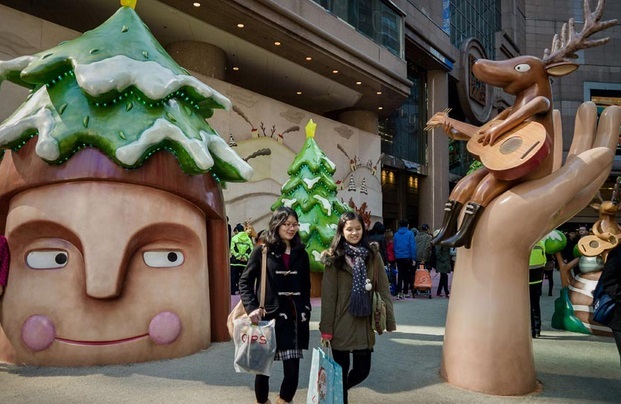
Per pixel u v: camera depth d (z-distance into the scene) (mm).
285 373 3252
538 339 6465
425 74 30203
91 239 4414
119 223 4500
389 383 4297
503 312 4051
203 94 5211
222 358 4871
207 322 5363
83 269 4512
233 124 16203
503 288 4078
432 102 29828
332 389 2822
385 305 3307
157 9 14000
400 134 28562
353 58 18625
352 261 3303
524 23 44094
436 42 27297
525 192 4012
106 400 3637
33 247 4594
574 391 4145
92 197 4480
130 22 5223
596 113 4559
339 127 21219
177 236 4902
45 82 4785
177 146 4734
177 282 4910
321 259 3336
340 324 3248
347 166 21562
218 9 14055
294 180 10039
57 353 4469
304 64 18375
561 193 3977
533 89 4273
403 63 22047
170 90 4707
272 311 3221
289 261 3332
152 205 4691
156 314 4742
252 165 16578
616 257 3646
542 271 6574
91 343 4500
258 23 15047
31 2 14148
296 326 3260
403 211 28703
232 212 15711
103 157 4547
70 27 15531
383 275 3375
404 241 10734
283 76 19625
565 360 5273
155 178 4695
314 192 9922
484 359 4047
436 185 29859
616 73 44062
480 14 36062
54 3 14203
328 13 17828
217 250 5641
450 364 4297
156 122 4637
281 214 3330
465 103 31281
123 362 4578
